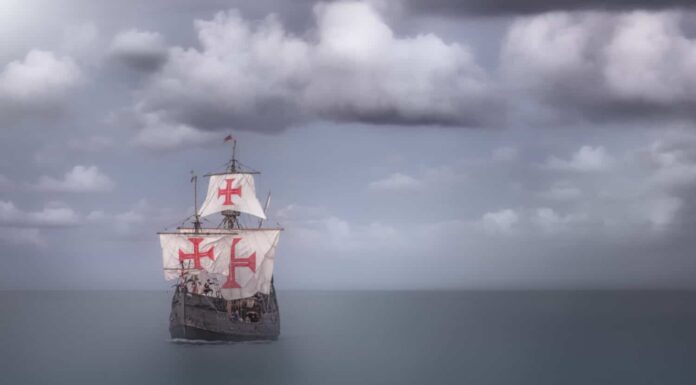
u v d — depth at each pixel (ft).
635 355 444.55
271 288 440.45
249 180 448.24
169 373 339.36
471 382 338.54
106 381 326.03
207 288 416.26
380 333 586.86
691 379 354.74
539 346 491.31
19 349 439.63
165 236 416.26
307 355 405.39
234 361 370.32
